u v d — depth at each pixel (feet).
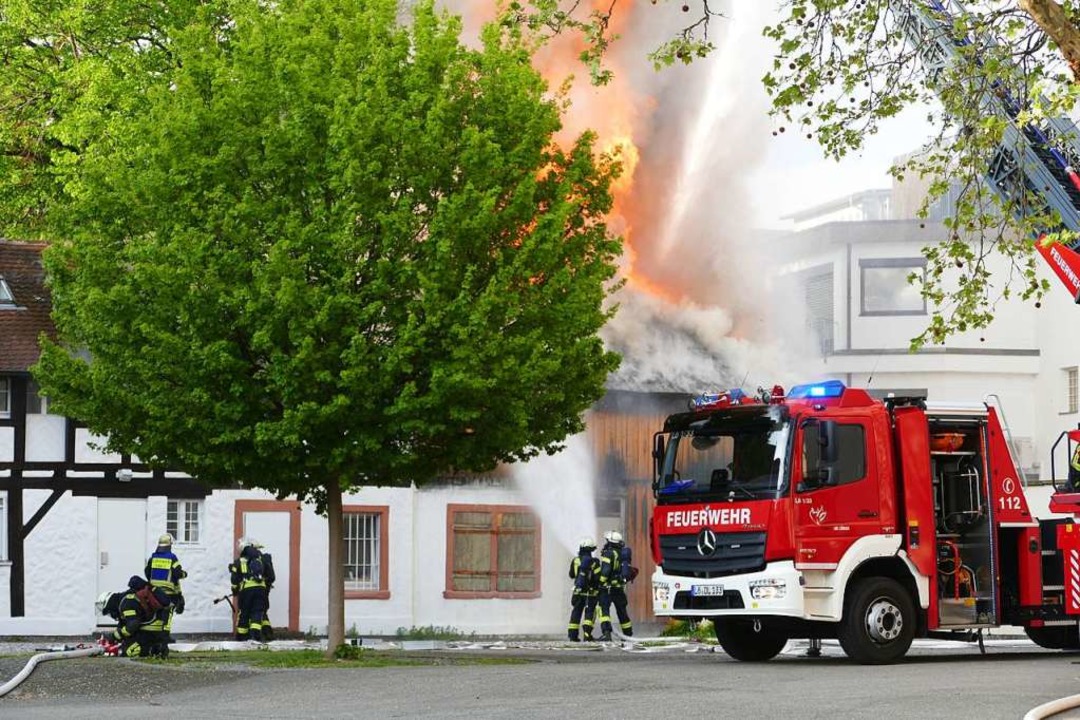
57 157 119.34
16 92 129.08
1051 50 61.67
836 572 66.03
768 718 44.83
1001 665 65.57
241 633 101.71
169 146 78.79
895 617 67.10
